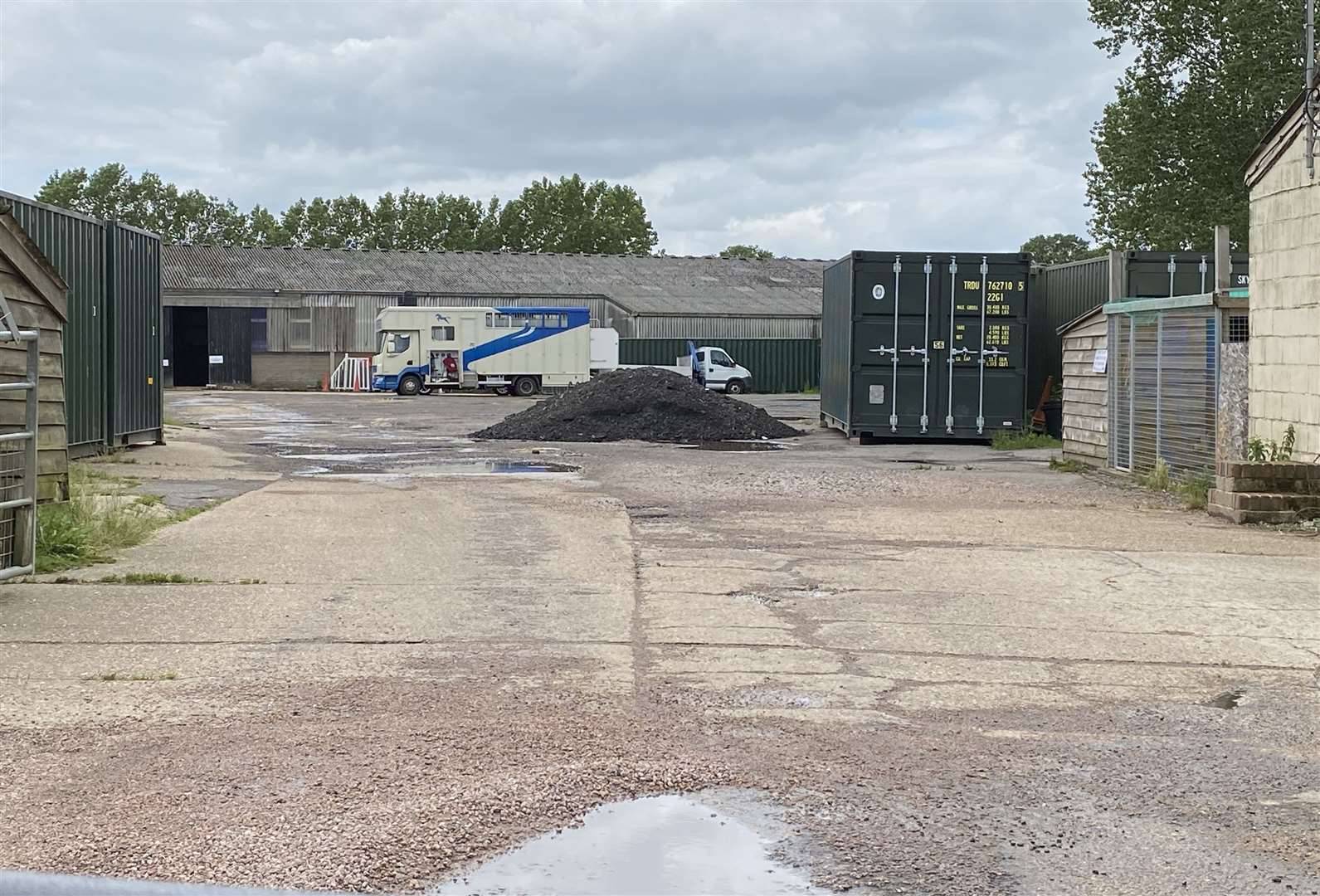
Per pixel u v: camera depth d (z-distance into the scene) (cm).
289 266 6706
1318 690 642
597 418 2733
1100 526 1266
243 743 521
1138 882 397
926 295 2528
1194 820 453
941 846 424
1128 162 4494
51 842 409
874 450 2386
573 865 404
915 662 692
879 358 2533
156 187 14425
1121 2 4516
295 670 648
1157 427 1670
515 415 2922
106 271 1962
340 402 4441
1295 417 1409
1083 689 639
